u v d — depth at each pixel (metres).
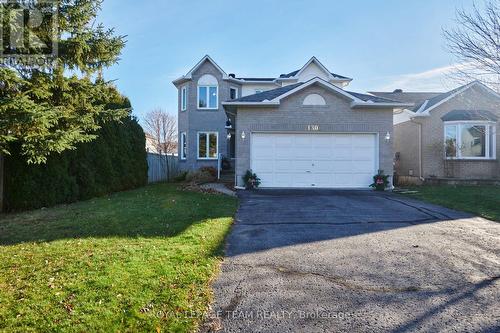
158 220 7.45
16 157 9.62
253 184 13.87
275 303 3.63
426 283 4.16
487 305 3.58
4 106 6.79
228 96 22.52
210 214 8.23
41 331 2.99
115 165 14.00
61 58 8.62
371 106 14.03
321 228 7.02
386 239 6.14
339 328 3.13
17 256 4.99
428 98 20.17
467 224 7.37
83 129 9.57
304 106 14.20
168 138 46.75
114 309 3.36
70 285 3.89
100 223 7.21
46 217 8.08
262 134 14.26
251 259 5.03
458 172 16.38
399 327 3.15
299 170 14.27
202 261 4.77
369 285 4.10
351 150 14.30
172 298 3.61
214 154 22.30
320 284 4.13
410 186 15.13
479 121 15.95
